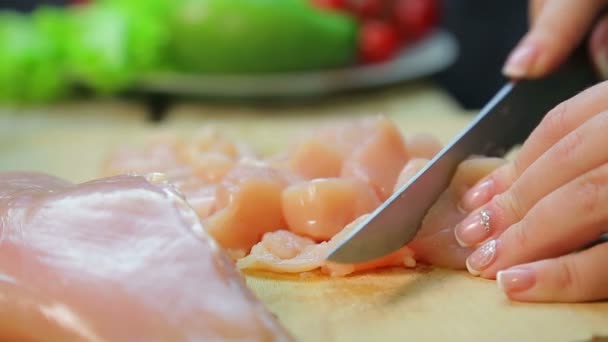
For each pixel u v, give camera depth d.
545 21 0.56
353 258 0.45
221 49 0.82
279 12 0.82
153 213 0.42
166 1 0.83
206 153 0.57
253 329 0.40
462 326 0.44
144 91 0.84
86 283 0.41
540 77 0.54
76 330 0.40
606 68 0.56
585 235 0.44
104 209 0.43
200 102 0.85
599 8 0.56
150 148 0.61
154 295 0.40
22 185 0.47
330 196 0.49
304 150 0.54
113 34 0.81
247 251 0.50
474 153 0.51
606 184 0.43
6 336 0.41
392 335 0.43
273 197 0.50
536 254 0.45
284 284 0.47
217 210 0.50
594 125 0.44
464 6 1.08
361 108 0.83
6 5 1.13
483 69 1.08
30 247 0.42
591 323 0.43
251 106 0.84
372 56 0.88
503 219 0.47
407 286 0.47
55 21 0.86
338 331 0.44
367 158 0.52
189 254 0.41
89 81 0.84
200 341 0.40
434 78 1.01
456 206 0.49
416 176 0.48
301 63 0.84
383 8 0.93
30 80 0.84
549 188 0.45
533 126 0.54
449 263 0.48
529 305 0.45
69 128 0.75
